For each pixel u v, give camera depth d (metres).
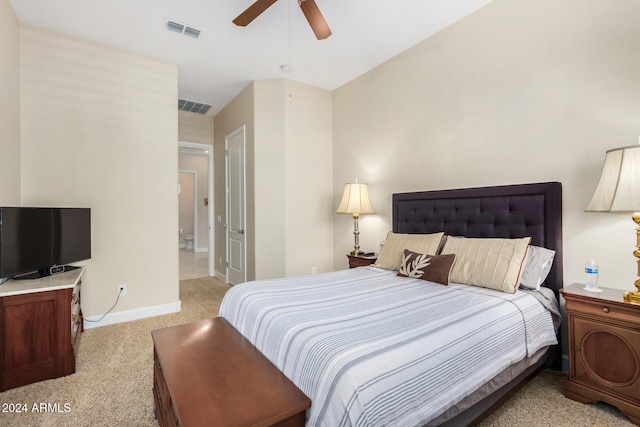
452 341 1.31
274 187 3.96
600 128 2.00
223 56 3.38
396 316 1.50
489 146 2.58
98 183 3.03
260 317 1.59
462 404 1.30
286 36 3.00
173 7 2.55
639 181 1.60
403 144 3.32
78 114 2.94
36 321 2.03
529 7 2.33
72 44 2.93
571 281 2.12
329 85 4.18
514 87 2.42
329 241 4.32
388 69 3.48
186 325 1.87
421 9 2.62
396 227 3.33
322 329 1.34
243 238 4.33
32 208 2.33
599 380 1.72
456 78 2.81
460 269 2.25
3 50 2.33
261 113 3.98
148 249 3.29
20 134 2.67
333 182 4.34
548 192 2.19
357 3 2.53
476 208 2.62
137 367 2.23
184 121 5.20
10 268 2.14
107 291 3.07
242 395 1.11
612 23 1.95
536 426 1.59
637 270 1.72
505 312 1.66
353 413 0.97
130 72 3.21
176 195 3.47
